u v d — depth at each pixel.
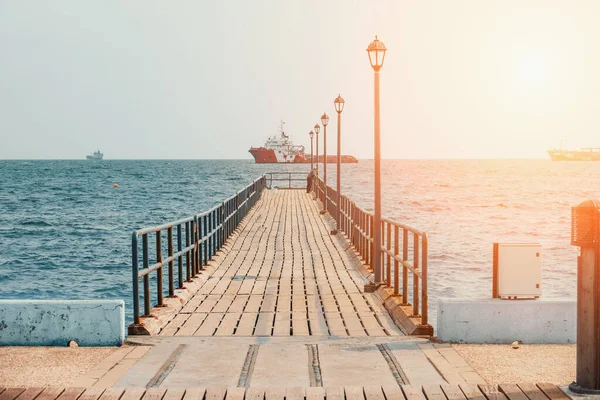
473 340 8.49
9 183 114.25
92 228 43.66
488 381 6.67
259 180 46.44
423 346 8.28
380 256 13.62
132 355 7.90
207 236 17.19
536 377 6.80
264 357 7.84
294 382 6.80
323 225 29.36
